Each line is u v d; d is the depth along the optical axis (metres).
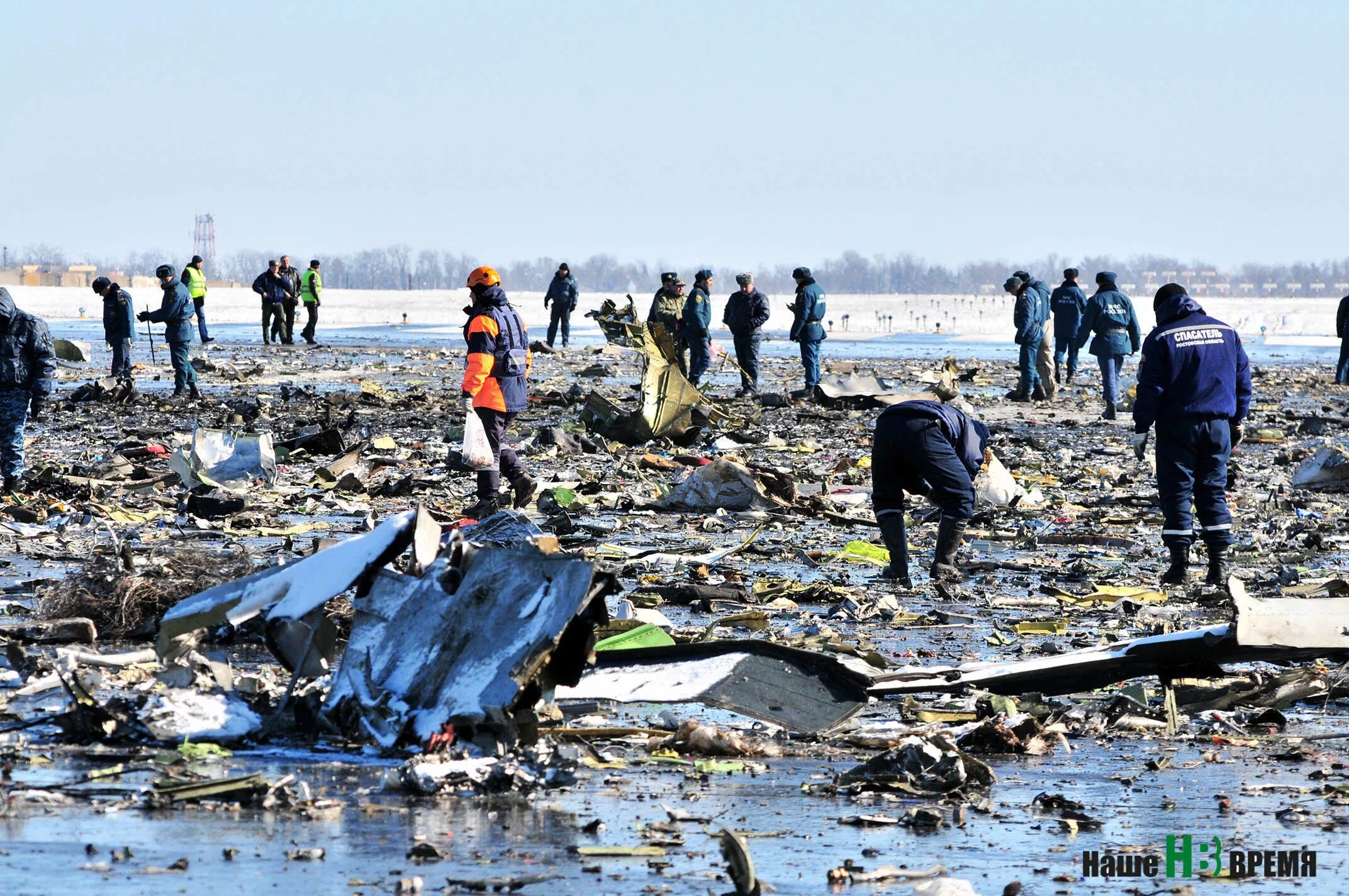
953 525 37.16
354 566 21.39
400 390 100.12
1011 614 33.03
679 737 21.39
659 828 16.94
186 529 42.88
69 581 29.14
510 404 46.69
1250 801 18.81
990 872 15.61
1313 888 15.21
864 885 15.09
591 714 22.80
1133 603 34.09
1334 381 121.81
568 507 48.16
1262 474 61.66
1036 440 71.69
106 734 20.44
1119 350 85.69
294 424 76.38
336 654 25.56
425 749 19.30
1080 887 15.11
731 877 14.66
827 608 33.44
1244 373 37.62
